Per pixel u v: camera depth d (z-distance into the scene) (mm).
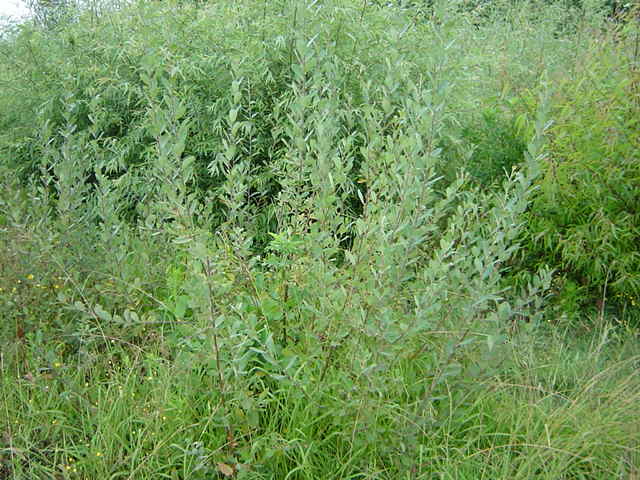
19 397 2615
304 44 2381
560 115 3791
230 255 2760
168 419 2402
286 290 2730
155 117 2170
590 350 3072
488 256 2348
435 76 2332
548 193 3678
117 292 2910
